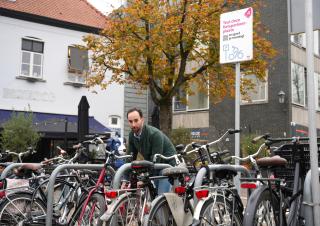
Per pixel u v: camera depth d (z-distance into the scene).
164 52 14.23
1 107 18.98
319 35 24.48
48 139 20.03
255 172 5.47
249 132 22.66
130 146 6.23
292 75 22.03
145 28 14.14
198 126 25.25
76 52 20.95
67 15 21.30
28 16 19.80
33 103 19.86
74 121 20.34
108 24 14.48
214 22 13.78
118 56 14.02
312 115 4.61
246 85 16.02
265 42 14.71
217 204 4.89
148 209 5.11
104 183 5.93
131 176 5.27
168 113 14.94
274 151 5.63
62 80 20.78
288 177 5.52
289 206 5.09
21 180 6.24
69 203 6.14
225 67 14.67
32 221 5.83
